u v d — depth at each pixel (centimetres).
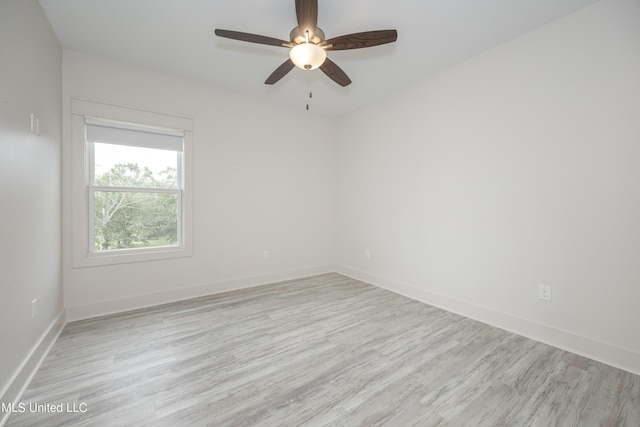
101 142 270
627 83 182
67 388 161
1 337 137
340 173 436
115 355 197
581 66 200
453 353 204
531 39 225
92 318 258
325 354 201
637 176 180
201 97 319
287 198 394
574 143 205
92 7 196
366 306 296
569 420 141
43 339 192
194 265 321
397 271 346
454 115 281
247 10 200
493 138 251
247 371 180
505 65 241
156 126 292
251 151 359
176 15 206
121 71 273
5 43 142
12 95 150
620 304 187
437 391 162
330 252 443
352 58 265
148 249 296
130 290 282
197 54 259
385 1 189
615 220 188
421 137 315
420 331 239
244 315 269
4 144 141
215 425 136
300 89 336
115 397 154
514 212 238
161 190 303
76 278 256
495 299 252
